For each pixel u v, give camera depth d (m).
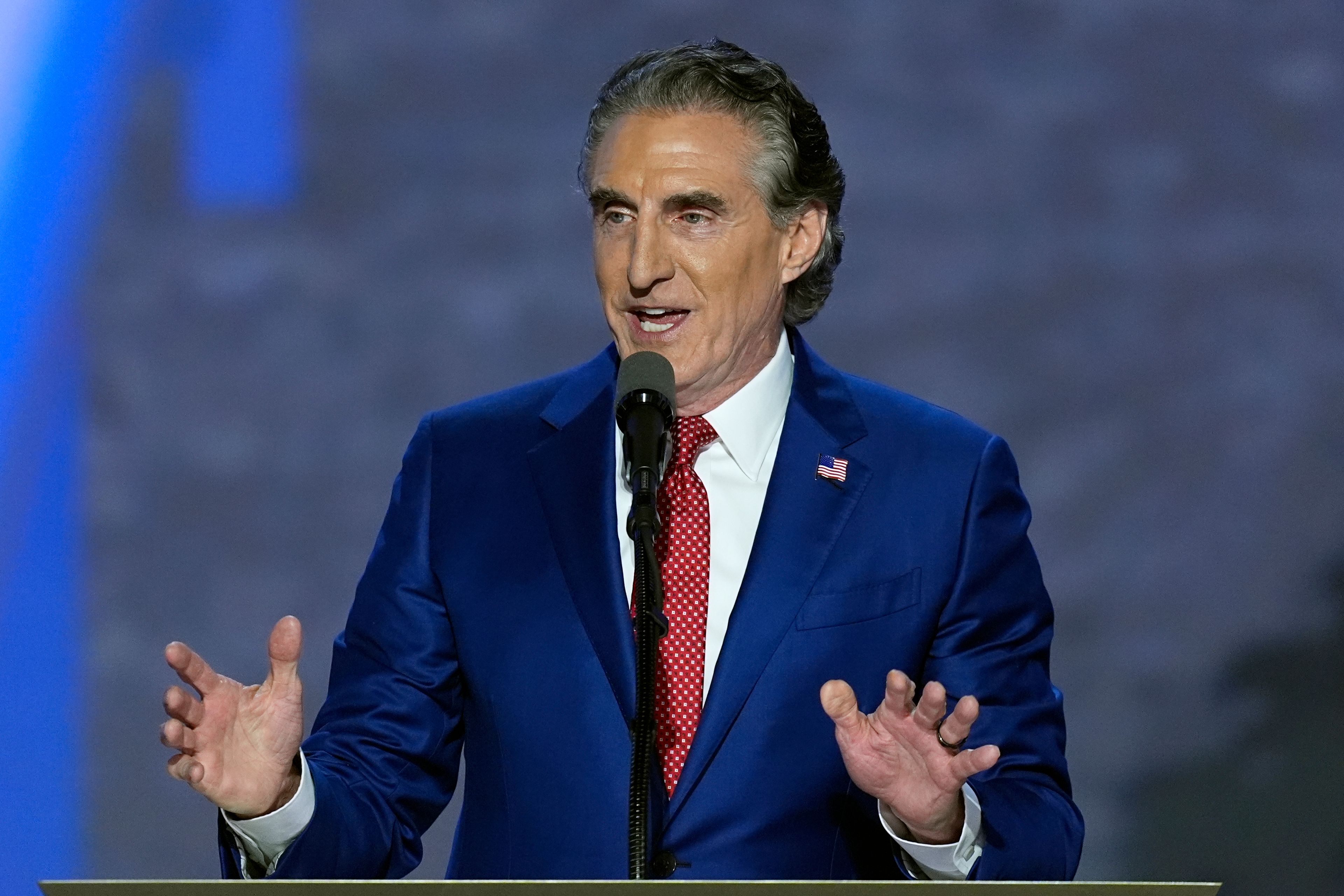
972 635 7.04
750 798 6.65
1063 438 15.20
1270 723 14.98
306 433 15.41
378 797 6.82
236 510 15.33
